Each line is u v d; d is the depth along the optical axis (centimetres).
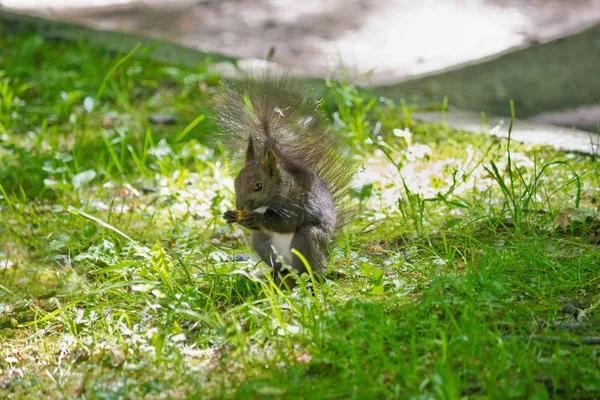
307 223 912
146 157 1377
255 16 2198
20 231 1141
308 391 664
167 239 1086
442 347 682
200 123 1496
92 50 1853
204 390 690
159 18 2177
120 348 782
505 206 1046
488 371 666
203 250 1033
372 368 683
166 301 848
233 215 898
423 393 637
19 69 1736
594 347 702
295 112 1009
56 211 1188
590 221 1021
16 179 1306
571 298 829
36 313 855
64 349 797
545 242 955
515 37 2009
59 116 1569
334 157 1007
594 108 1602
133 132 1491
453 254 927
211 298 879
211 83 1706
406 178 1247
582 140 1377
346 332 722
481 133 1436
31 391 724
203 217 1162
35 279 1008
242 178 905
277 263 930
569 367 670
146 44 1900
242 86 1023
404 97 1645
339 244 1022
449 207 1061
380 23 2128
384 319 753
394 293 845
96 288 921
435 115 1535
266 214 897
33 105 1619
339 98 1577
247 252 1027
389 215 1128
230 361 738
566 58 1866
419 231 1051
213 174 1307
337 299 850
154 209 1205
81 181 1207
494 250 902
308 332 747
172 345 768
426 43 1983
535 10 2206
